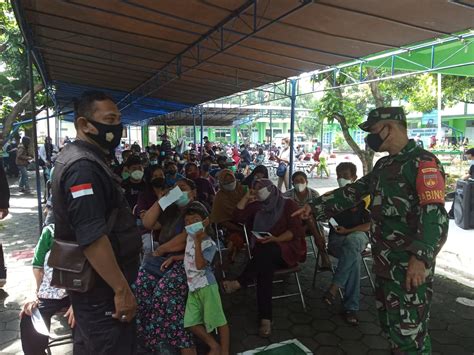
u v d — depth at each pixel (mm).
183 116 22844
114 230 1751
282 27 5121
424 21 4641
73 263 1652
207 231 2879
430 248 1910
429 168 2023
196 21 5238
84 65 9102
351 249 3398
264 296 3229
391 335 2182
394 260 2141
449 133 29688
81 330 1763
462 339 3135
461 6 4055
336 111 9406
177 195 3037
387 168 2209
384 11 4328
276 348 2998
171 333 2738
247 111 21594
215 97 13023
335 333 3246
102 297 1712
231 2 4465
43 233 2684
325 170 16469
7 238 6191
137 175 4859
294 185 4523
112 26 5758
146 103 15148
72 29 6035
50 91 12773
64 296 2541
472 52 6938
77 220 1575
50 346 2723
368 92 22859
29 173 16125
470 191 6309
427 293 2109
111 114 1761
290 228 3420
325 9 4359
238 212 4238
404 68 7598
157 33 5957
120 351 1772
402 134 2180
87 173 1609
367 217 3537
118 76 10398
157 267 3064
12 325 3324
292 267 3469
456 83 14797
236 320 3486
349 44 5793
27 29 4984
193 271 2707
